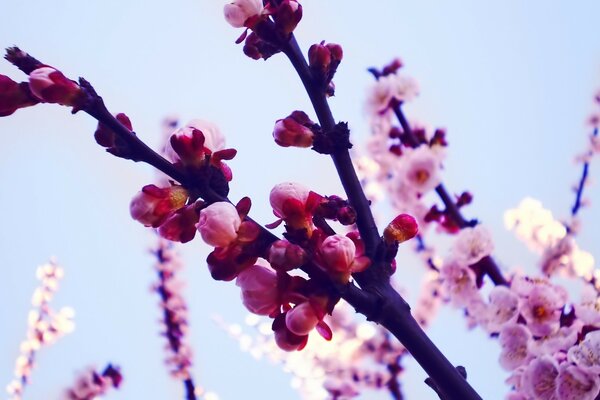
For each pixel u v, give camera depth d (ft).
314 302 0.95
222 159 1.01
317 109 1.08
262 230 0.97
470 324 2.01
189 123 1.03
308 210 0.99
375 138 2.19
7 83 0.96
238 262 0.96
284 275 0.96
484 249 1.78
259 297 0.96
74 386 2.10
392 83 2.16
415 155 2.10
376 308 0.98
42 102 0.97
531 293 1.59
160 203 0.98
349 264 0.96
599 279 1.99
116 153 0.99
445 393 0.99
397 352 2.23
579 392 1.39
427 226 2.15
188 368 2.12
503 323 1.61
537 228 2.07
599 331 1.42
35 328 2.20
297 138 1.05
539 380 1.44
